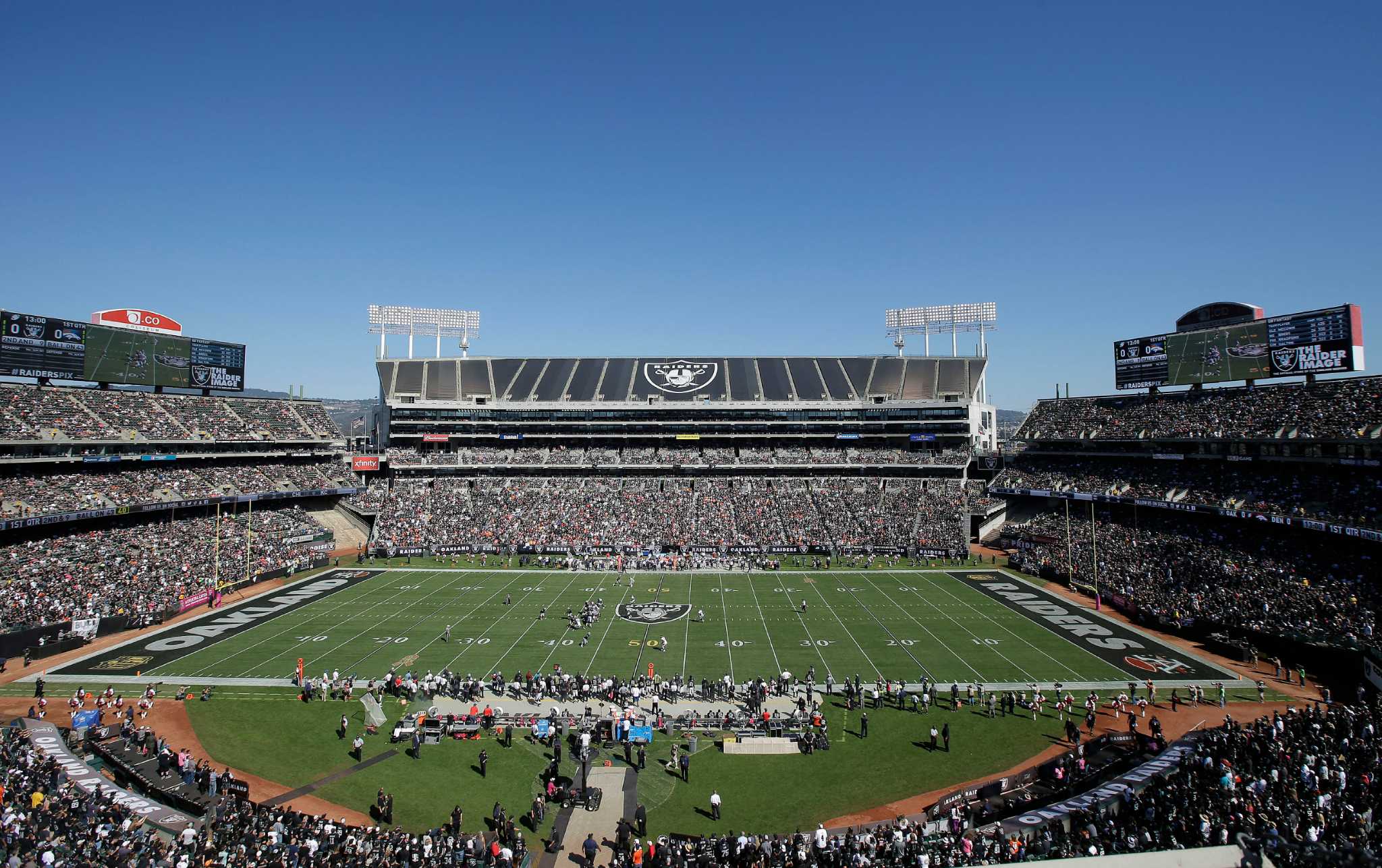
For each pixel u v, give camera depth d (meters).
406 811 29.00
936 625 54.56
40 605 51.16
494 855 24.58
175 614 56.81
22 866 20.73
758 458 99.00
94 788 28.69
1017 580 70.06
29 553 57.97
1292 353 66.50
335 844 24.69
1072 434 86.75
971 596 63.81
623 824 26.33
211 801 28.20
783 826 27.91
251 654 47.84
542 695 40.53
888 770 32.28
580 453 100.62
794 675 43.97
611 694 39.97
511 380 106.75
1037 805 27.39
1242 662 45.75
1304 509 57.44
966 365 106.81
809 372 108.75
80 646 49.28
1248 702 38.91
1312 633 44.81
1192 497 67.44
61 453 66.56
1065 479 83.19
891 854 23.39
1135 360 81.19
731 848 24.66
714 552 80.25
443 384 105.50
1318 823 20.77
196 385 83.31
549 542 81.44
